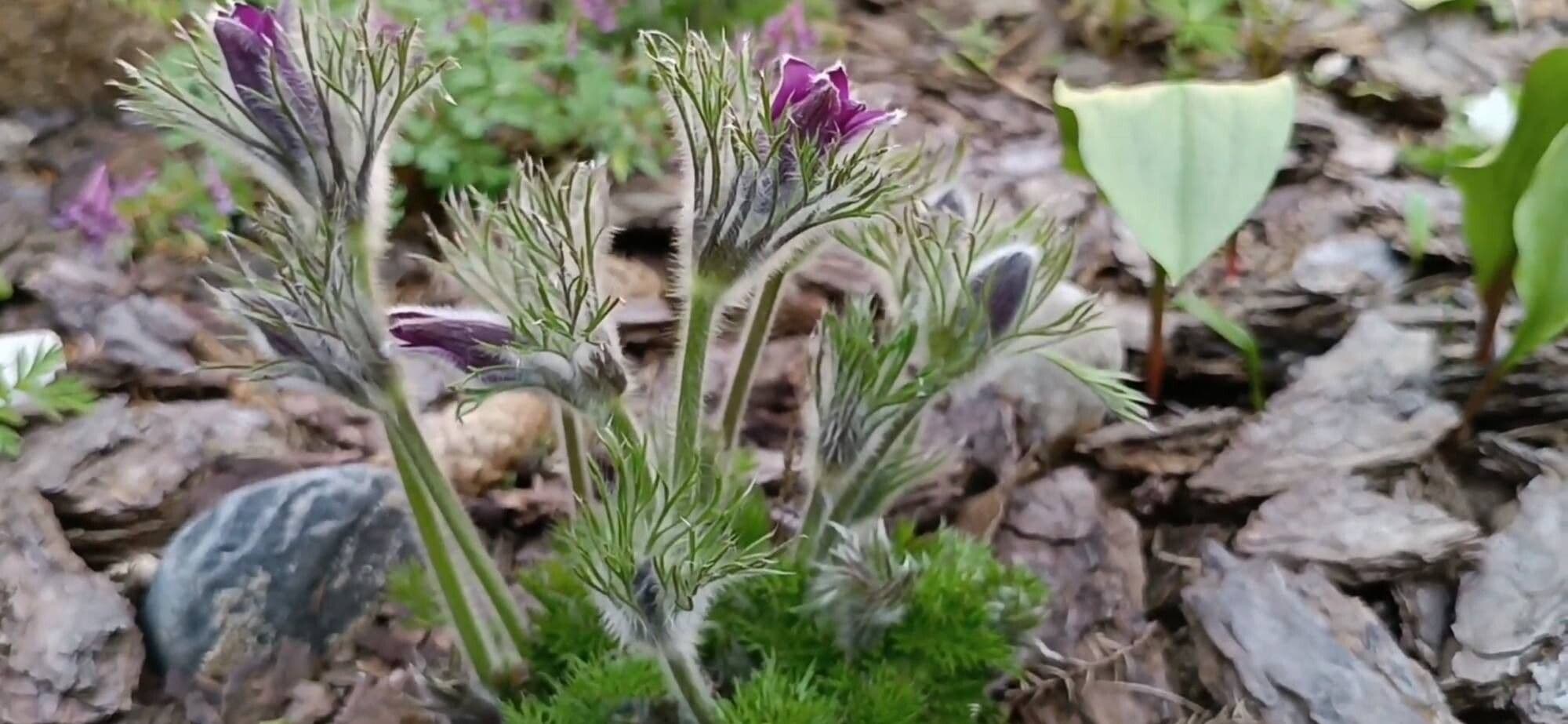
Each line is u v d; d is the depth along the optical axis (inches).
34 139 33.2
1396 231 30.6
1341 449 24.5
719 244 15.8
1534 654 21.0
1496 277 25.1
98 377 26.7
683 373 16.8
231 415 25.6
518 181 17.2
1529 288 23.3
